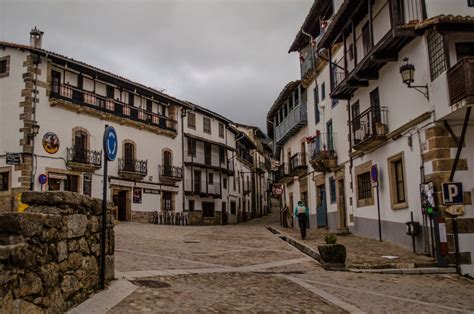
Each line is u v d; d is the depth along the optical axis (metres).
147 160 33.47
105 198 7.49
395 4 13.66
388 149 16.03
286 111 31.59
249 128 57.81
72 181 27.34
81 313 5.86
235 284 9.14
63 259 5.84
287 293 8.55
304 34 25.69
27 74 25.22
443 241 12.24
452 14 12.88
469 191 12.36
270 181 64.94
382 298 8.66
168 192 35.91
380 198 16.80
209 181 41.91
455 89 11.51
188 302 7.16
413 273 11.74
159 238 18.31
